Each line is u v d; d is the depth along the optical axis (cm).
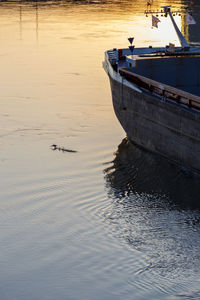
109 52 6512
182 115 4828
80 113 6888
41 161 5375
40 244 3875
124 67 5925
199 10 14538
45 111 7000
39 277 3503
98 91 7919
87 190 4719
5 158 5462
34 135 6122
